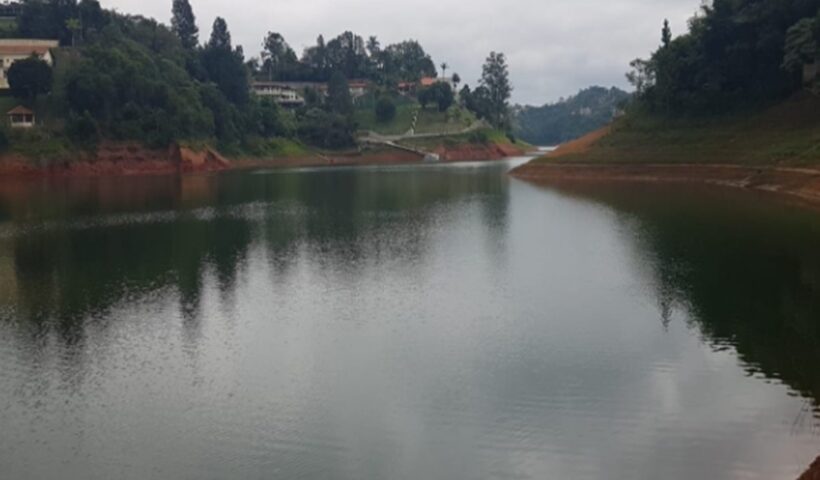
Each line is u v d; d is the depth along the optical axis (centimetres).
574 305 3038
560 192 8231
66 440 1870
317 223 5872
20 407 2089
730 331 2586
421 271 3828
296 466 1703
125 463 1741
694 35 10581
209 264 4109
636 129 10769
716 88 9869
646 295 3144
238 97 17550
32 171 12262
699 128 9744
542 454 1725
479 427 1881
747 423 1848
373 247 4616
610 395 2056
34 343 2677
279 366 2389
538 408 1983
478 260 4100
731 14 9700
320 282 3609
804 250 3953
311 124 18962
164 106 14462
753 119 9044
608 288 3309
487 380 2203
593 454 1717
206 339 2700
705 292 3141
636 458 1689
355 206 7231
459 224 5662
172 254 4453
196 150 14550
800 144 7519
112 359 2494
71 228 5716
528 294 3256
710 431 1811
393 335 2691
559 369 2277
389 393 2125
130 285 3594
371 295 3316
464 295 3272
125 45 14912
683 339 2523
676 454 1703
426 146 19988
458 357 2423
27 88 13438
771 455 1681
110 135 13512
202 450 1798
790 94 9150
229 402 2095
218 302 3241
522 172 11538
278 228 5588
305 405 2059
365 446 1795
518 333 2667
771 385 2086
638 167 9612
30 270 4003
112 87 13525
